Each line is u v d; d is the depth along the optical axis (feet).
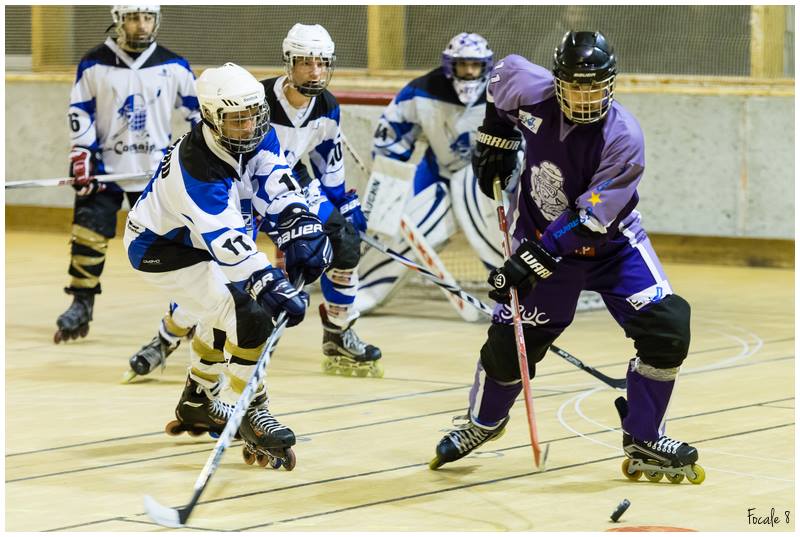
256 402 37.81
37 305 72.95
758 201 86.48
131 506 34.22
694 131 87.56
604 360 56.54
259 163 37.19
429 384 51.80
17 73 107.04
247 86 34.24
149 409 47.16
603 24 90.58
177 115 98.94
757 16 85.71
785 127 84.99
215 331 38.93
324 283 52.90
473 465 38.52
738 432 42.42
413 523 32.27
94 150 61.21
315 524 32.22
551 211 36.19
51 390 50.70
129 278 83.66
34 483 36.73
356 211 53.72
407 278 70.54
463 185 69.72
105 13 104.06
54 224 106.93
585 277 36.42
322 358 58.18
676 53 88.84
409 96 67.72
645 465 36.45
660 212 89.45
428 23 93.97
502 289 35.12
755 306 71.72
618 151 33.83
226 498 34.91
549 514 33.12
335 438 42.09
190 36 102.22
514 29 92.68
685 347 35.60
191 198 34.99
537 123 35.24
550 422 44.37
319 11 97.19
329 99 50.83
